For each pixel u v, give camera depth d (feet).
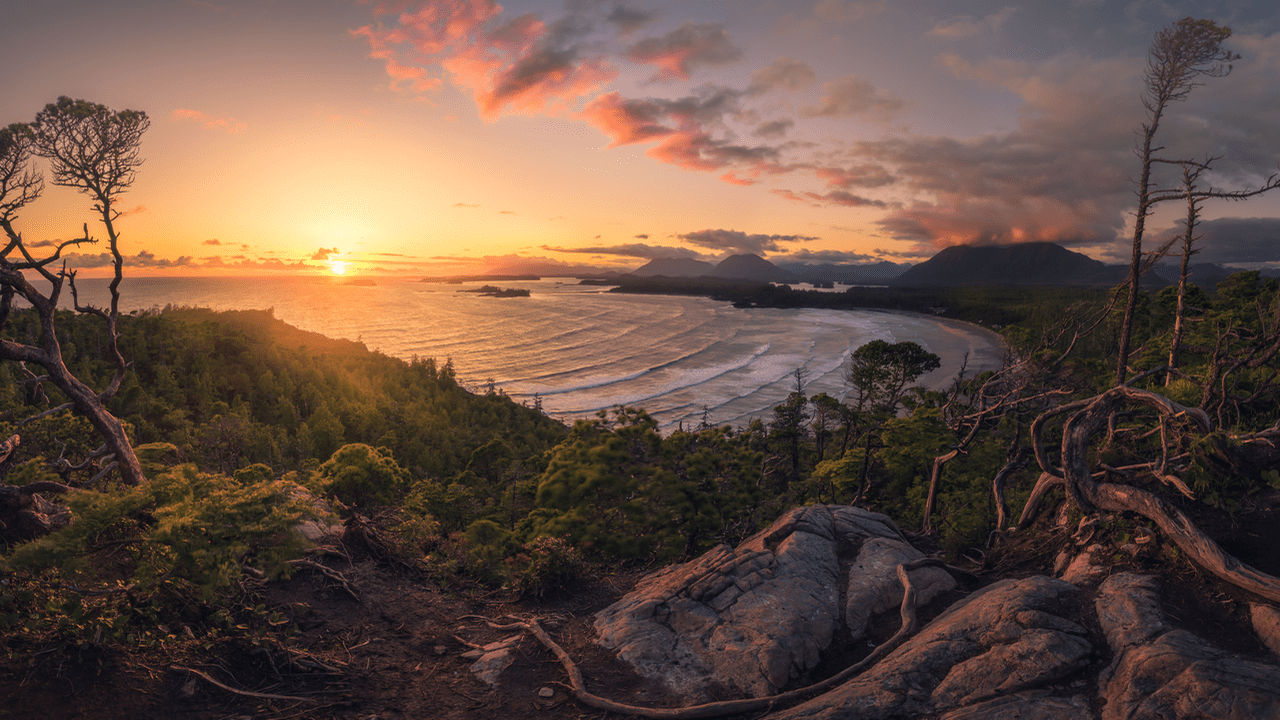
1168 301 150.92
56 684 17.95
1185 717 14.64
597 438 64.85
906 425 75.72
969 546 38.75
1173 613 19.77
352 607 27.48
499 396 485.15
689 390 540.93
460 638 26.07
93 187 32.09
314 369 428.15
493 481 153.07
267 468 45.24
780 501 107.96
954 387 75.25
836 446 136.36
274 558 21.89
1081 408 30.30
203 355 376.27
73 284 32.71
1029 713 16.17
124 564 24.54
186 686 19.48
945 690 17.83
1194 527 21.85
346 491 57.88
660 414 456.04
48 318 31.83
